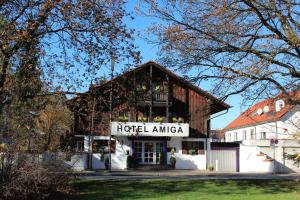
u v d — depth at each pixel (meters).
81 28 18.22
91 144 40.34
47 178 15.23
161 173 36.31
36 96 18.72
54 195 16.09
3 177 13.46
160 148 42.66
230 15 17.59
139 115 42.28
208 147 42.75
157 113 43.22
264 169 42.03
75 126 40.09
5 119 15.32
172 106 43.22
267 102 18.94
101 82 19.83
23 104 17.06
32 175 14.02
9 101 16.70
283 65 17.72
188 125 41.34
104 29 18.31
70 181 17.83
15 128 15.27
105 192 18.59
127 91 20.70
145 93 21.45
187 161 42.53
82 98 20.20
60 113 34.47
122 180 23.95
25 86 17.92
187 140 42.78
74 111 21.20
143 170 40.44
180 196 17.45
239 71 17.67
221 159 42.56
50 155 16.75
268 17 17.39
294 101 18.34
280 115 46.53
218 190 19.72
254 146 42.41
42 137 17.34
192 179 24.89
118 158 41.91
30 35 17.08
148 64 38.56
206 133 42.88
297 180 23.12
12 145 14.38
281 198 16.81
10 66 17.98
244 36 17.89
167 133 41.03
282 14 16.84
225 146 43.41
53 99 20.47
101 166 41.28
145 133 40.78
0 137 14.66
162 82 23.73
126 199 16.48
